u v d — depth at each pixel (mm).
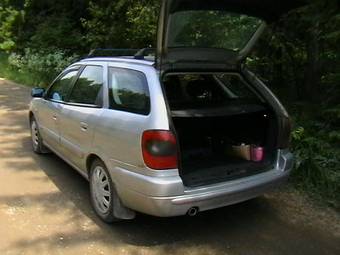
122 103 4348
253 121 4883
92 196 4801
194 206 3980
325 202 5203
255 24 4699
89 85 5055
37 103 6469
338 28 6285
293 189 5555
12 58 17594
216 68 4688
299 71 8289
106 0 13172
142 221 4645
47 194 5316
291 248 4180
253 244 4242
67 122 5297
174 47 4203
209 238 4344
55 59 15031
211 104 4734
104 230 4445
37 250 4062
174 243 4234
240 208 5035
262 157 4680
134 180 3984
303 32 7492
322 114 6879
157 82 4086
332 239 4375
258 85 4809
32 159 6602
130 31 11922
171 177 3875
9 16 19812
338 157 5883
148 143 3867
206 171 4270
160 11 3891
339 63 7227
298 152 5922
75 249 4090
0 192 5352
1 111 10141
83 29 16781
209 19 4340
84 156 4879
